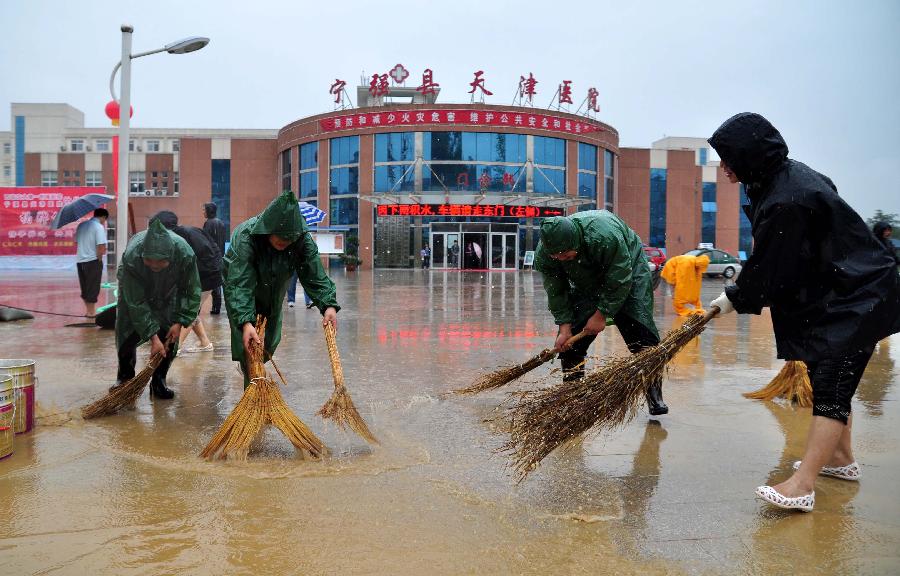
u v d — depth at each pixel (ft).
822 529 9.63
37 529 9.45
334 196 126.82
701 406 16.70
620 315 16.10
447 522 9.81
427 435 14.19
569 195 122.72
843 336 10.21
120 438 13.94
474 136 119.34
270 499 10.65
